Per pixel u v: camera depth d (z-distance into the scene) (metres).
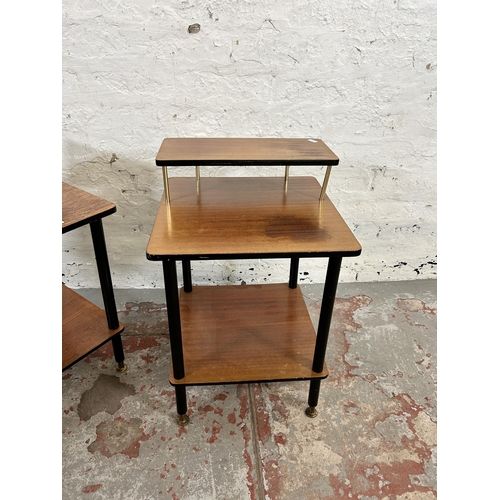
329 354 1.49
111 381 1.36
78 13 1.19
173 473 1.09
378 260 1.82
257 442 1.18
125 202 1.54
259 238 0.94
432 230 1.75
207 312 1.39
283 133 1.45
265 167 1.52
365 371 1.43
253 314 1.39
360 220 1.69
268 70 1.33
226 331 1.31
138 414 1.25
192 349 1.23
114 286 1.76
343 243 0.93
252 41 1.28
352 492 1.06
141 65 1.29
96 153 1.43
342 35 1.29
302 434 1.20
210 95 1.36
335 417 1.26
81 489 1.05
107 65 1.27
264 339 1.28
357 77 1.37
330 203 1.15
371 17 1.27
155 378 1.38
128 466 1.10
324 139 1.48
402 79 1.38
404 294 1.81
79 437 1.17
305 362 1.19
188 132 1.42
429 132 1.49
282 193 1.20
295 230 0.98
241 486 1.07
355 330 1.60
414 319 1.67
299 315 1.39
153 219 1.59
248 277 1.78
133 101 1.34
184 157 0.97
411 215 1.69
